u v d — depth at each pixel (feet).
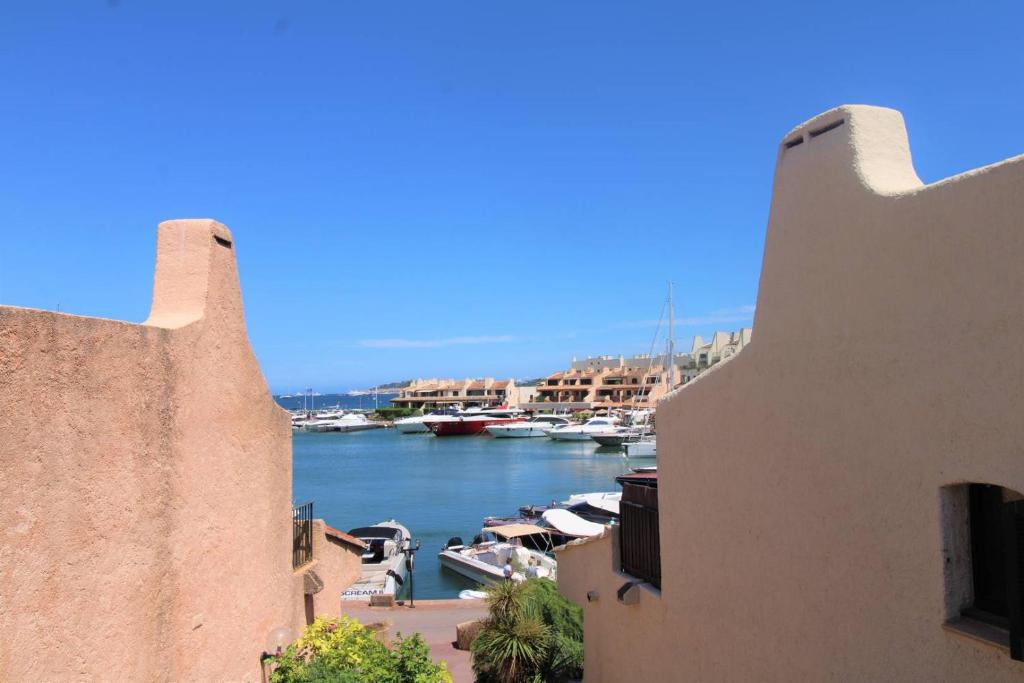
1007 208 13.87
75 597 18.40
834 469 18.49
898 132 18.72
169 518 22.74
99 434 19.44
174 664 22.84
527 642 43.96
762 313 21.67
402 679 30.55
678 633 26.61
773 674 20.94
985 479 14.24
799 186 20.13
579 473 246.06
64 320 18.19
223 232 27.04
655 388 428.56
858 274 17.75
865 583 17.43
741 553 22.56
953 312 15.03
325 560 37.42
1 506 16.15
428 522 163.53
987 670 14.35
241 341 28.22
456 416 432.25
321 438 424.87
